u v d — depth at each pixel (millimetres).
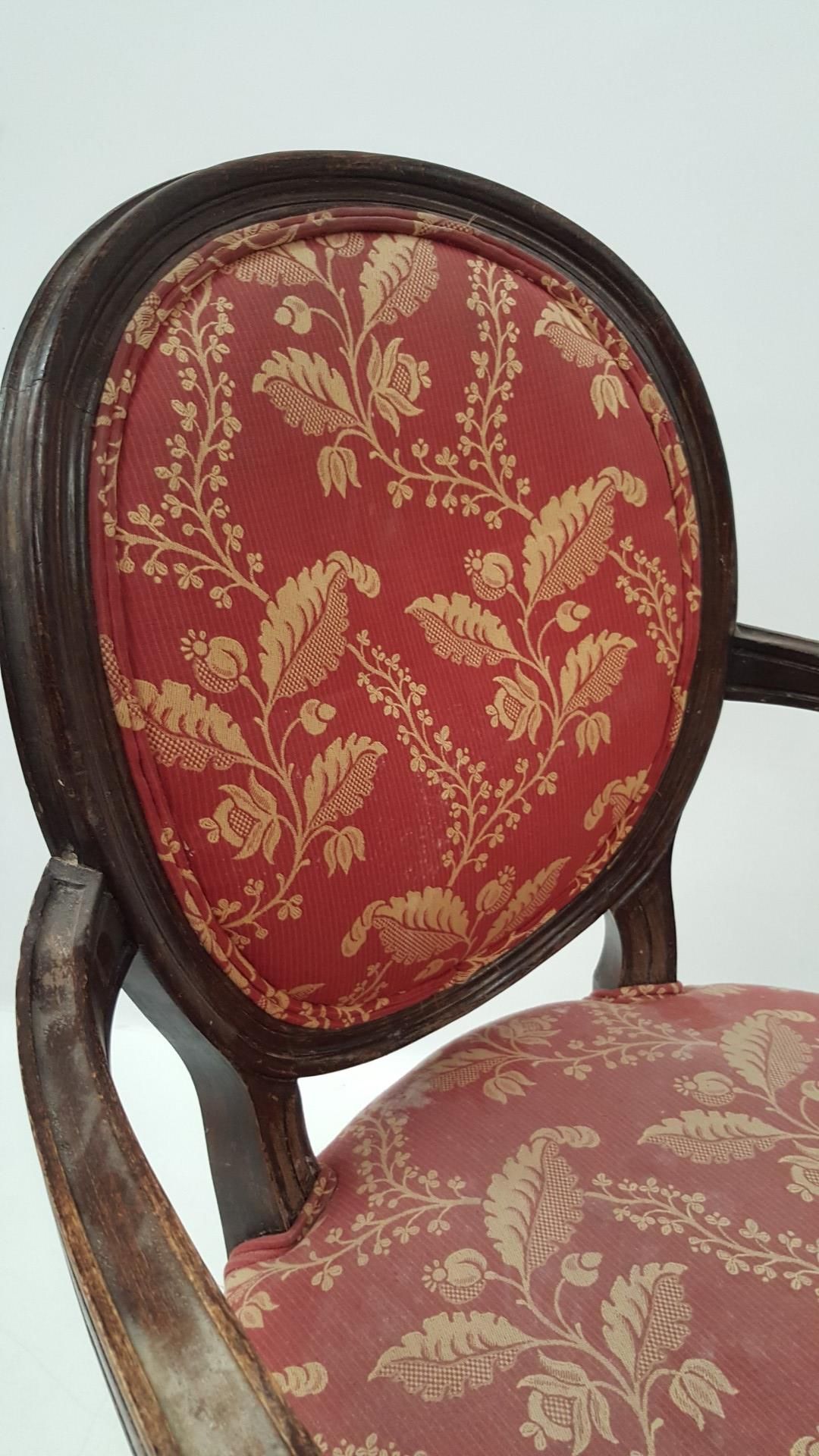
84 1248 294
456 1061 624
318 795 507
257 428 465
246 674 475
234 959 504
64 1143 334
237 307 459
